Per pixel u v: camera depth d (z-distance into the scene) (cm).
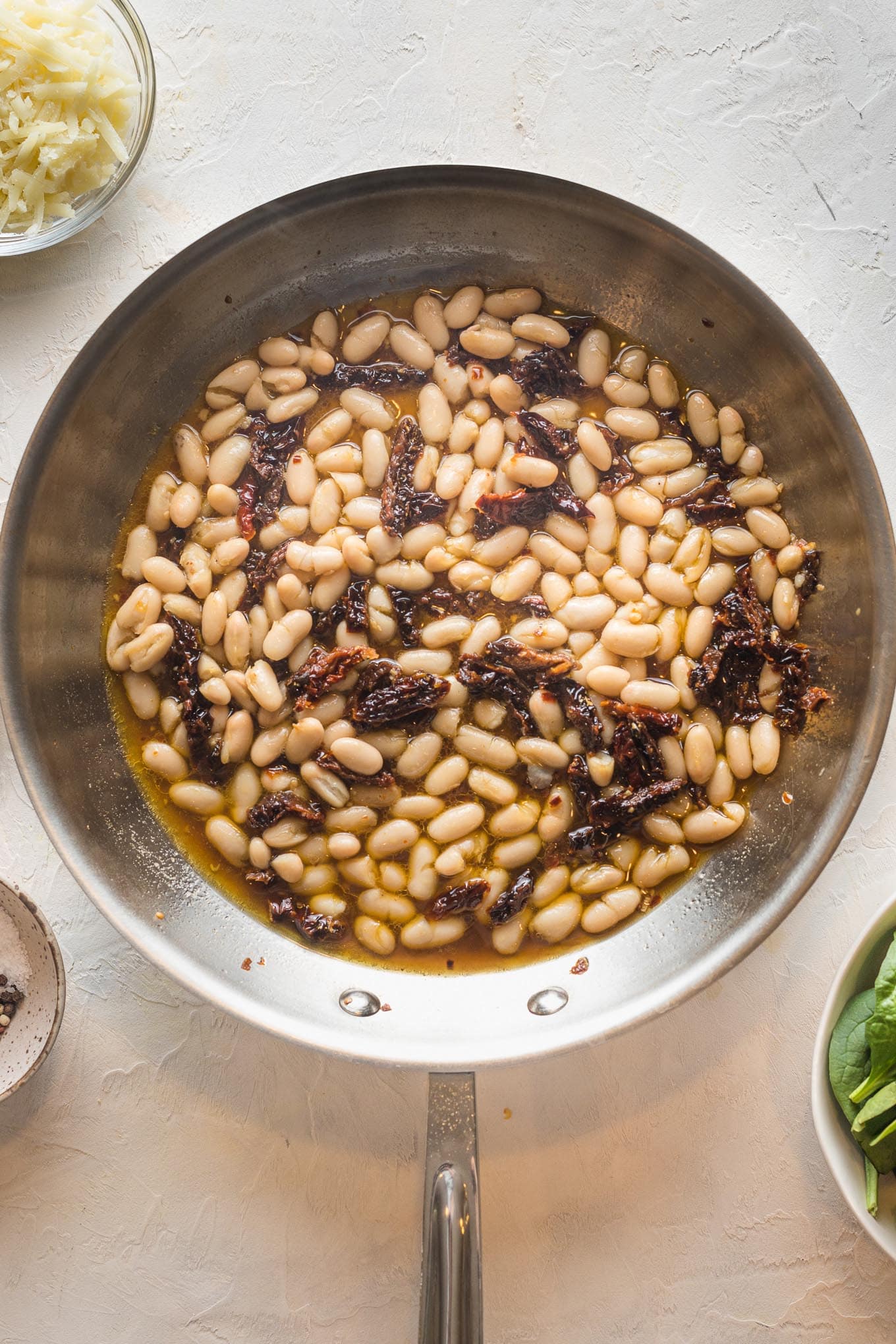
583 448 64
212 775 64
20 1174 64
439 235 63
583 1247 64
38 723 61
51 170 63
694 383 65
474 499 64
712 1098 64
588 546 65
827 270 65
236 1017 58
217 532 65
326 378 65
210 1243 64
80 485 63
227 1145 65
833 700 62
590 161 65
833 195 65
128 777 65
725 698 64
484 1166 64
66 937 64
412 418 65
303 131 65
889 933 61
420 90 65
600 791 64
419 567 64
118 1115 65
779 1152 64
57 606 62
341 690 64
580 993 63
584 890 64
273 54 65
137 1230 64
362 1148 64
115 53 64
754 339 62
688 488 65
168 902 63
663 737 64
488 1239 64
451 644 64
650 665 65
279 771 64
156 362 63
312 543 65
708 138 65
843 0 65
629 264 63
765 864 63
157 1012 64
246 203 65
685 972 59
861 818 64
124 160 63
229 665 64
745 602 64
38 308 65
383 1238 64
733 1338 64
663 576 64
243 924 64
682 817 64
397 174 60
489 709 64
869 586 60
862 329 65
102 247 65
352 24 65
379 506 64
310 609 65
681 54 65
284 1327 64
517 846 64
